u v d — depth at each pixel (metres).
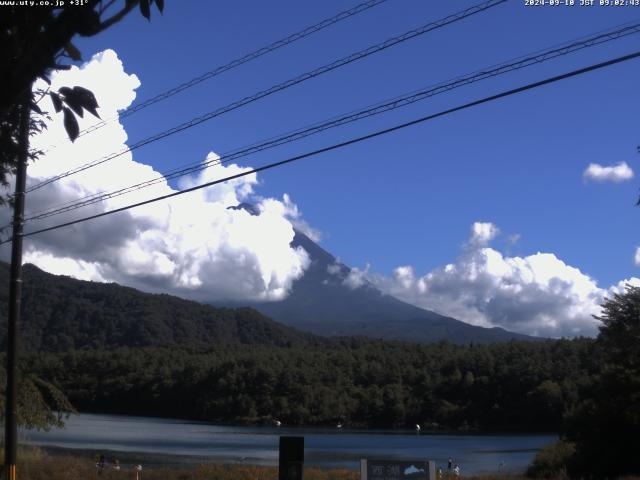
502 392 157.88
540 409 148.25
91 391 174.75
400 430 156.75
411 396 168.50
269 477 40.12
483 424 156.75
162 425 140.88
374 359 188.38
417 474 15.05
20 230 20.64
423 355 189.50
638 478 37.84
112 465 47.72
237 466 47.75
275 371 168.38
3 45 4.63
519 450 97.94
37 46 4.54
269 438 106.69
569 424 47.78
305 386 167.38
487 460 80.25
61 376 177.62
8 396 20.38
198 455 72.25
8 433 20.28
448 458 82.19
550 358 158.00
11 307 20.66
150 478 39.31
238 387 167.38
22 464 36.16
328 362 186.12
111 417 163.75
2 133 5.64
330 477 40.03
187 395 170.12
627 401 45.06
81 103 4.87
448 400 165.38
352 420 166.38
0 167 5.92
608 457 45.00
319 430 147.62
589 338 160.50
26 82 4.59
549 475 45.59
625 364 46.28
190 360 181.38
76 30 4.58
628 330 46.84
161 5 4.78
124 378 174.88
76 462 41.81
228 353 199.88
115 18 4.71
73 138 4.88
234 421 162.88
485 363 165.12
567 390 142.00
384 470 15.16
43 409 36.28
